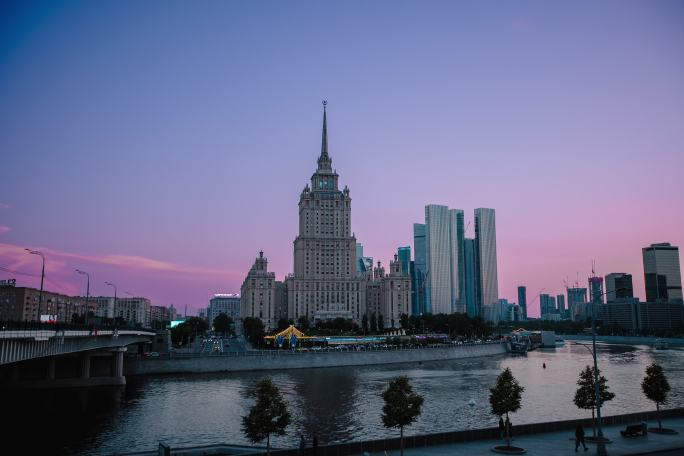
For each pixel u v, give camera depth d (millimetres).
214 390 154000
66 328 110812
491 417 114750
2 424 107625
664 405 130375
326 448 67875
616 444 73125
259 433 66938
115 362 166625
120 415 116750
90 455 84062
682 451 69438
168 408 125312
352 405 129000
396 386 71688
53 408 125438
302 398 139500
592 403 84750
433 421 110750
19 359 90500
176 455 69875
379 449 70000
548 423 81062
